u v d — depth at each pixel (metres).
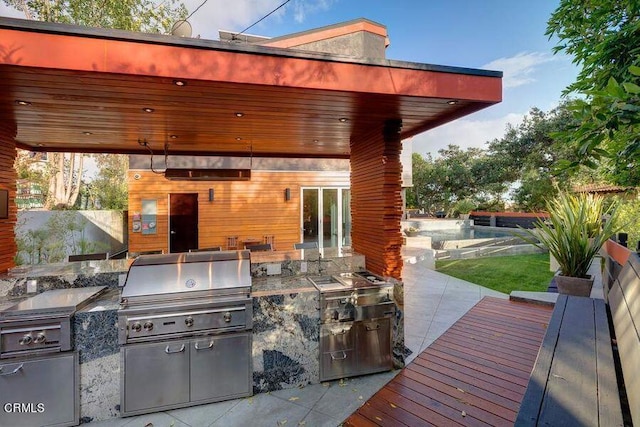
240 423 2.34
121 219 10.16
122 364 2.41
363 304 2.89
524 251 9.75
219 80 2.25
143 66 2.11
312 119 3.47
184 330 2.50
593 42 2.34
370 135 3.86
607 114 1.14
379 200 3.63
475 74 2.78
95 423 2.36
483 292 5.41
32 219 6.47
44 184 10.55
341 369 2.87
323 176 9.20
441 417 2.28
